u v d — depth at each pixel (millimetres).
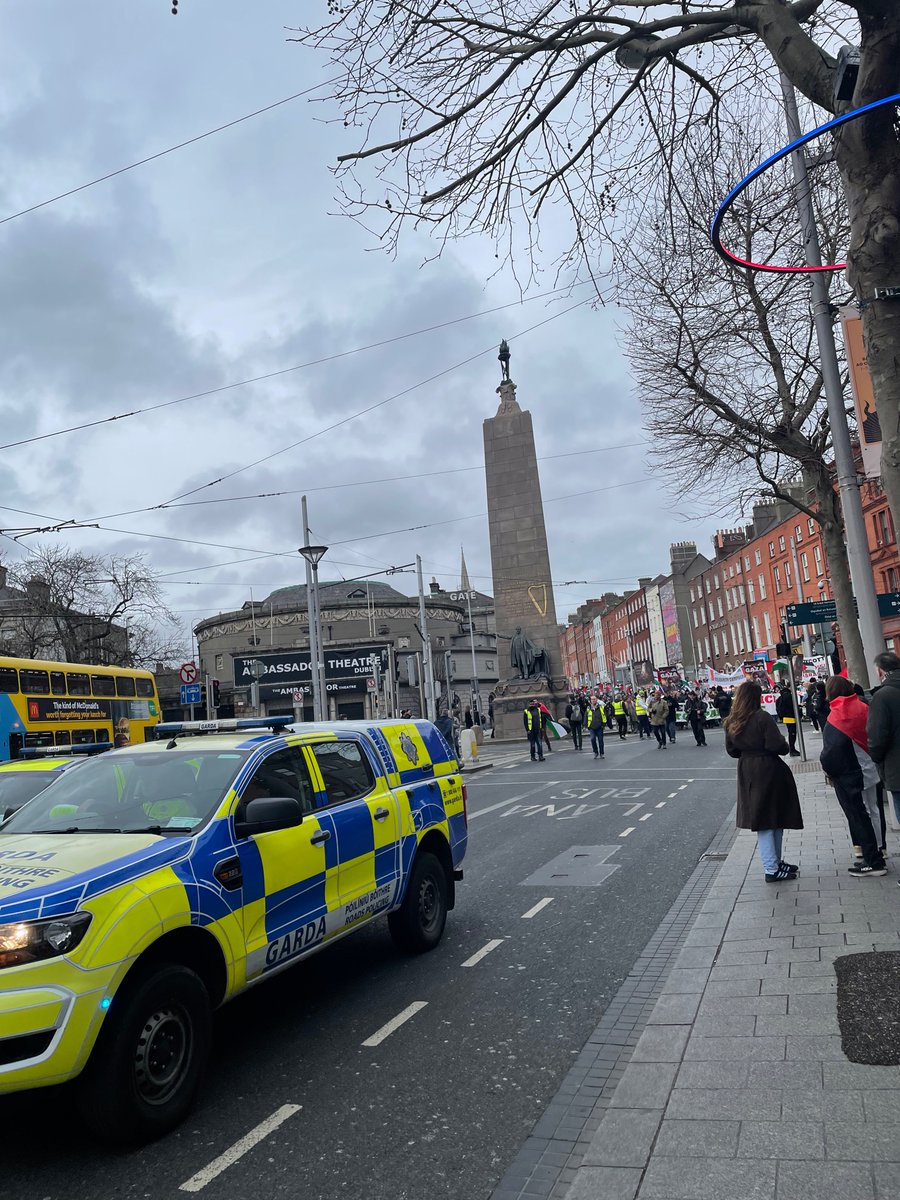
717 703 38406
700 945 6289
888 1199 3061
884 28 4957
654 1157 3504
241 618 76312
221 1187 3715
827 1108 3734
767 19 5695
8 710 20234
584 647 143375
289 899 5312
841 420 9922
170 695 63000
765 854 8023
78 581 44031
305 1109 4402
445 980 6355
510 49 6371
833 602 17109
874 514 42906
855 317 6023
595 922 7730
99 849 4562
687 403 17359
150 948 4305
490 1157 3828
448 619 81188
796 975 5395
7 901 3922
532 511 46469
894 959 5441
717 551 74188
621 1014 5441
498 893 9203
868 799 8375
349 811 6250
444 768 7973
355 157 6742
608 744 36906
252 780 5434
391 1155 3902
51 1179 3844
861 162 5250
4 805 9109
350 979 6543
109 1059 3945
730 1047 4477
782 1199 3127
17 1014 3691
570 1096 4355
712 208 12188
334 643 69875
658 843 11617
